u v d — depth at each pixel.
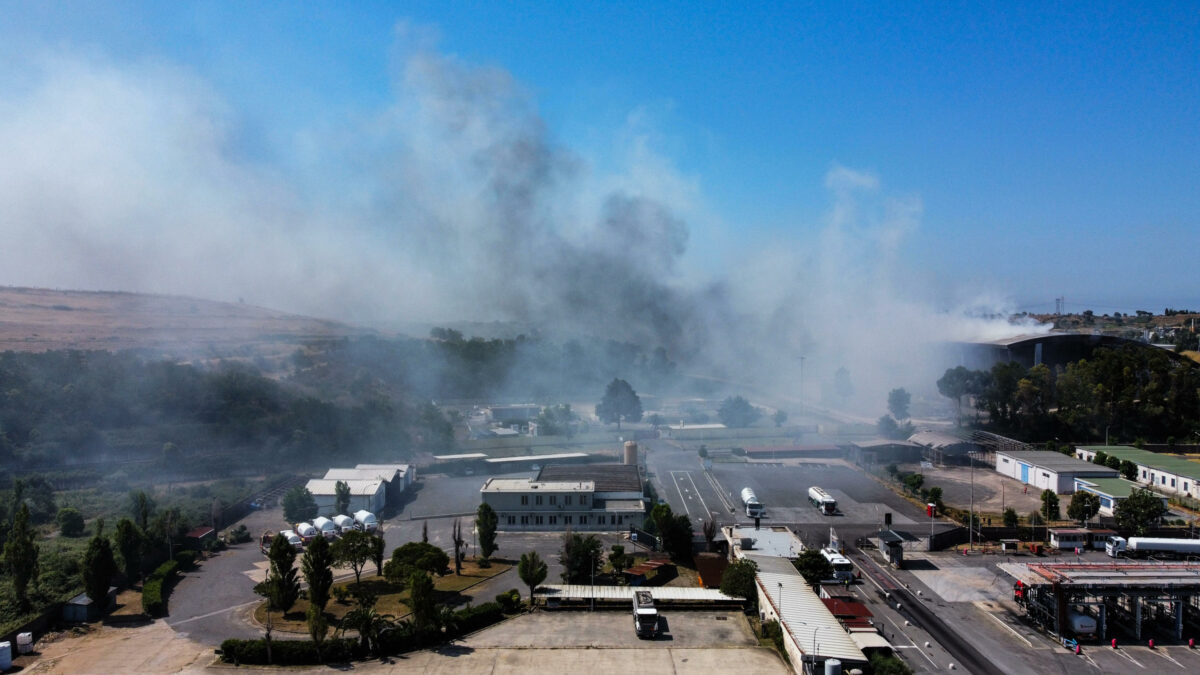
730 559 62.75
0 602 52.94
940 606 53.91
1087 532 67.19
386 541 70.56
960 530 69.12
